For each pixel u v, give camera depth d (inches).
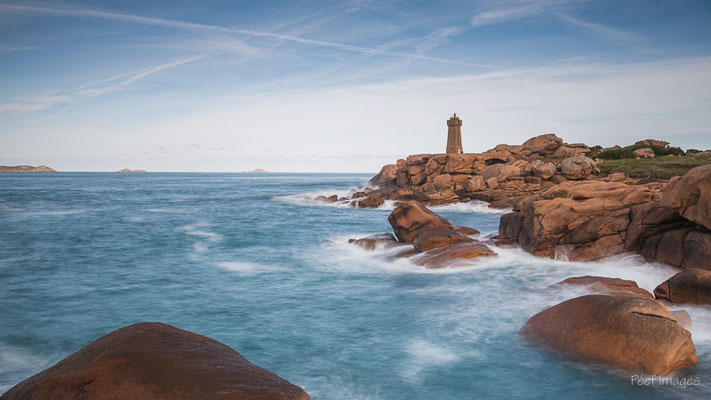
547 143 2509.8
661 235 611.2
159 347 195.2
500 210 1674.5
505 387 309.3
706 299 420.5
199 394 164.4
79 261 797.9
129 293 580.7
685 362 312.0
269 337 417.7
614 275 603.5
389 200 2095.2
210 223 1395.2
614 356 315.3
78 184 4950.8
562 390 300.8
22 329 449.1
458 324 435.2
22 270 722.2
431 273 652.7
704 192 548.4
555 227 725.3
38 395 171.0
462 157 2217.0
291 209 1919.3
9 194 2999.5
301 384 321.1
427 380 323.6
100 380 172.9
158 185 4793.3
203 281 642.8
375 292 566.3
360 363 355.6
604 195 754.2
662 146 2696.9
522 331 391.5
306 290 583.8
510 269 654.5
